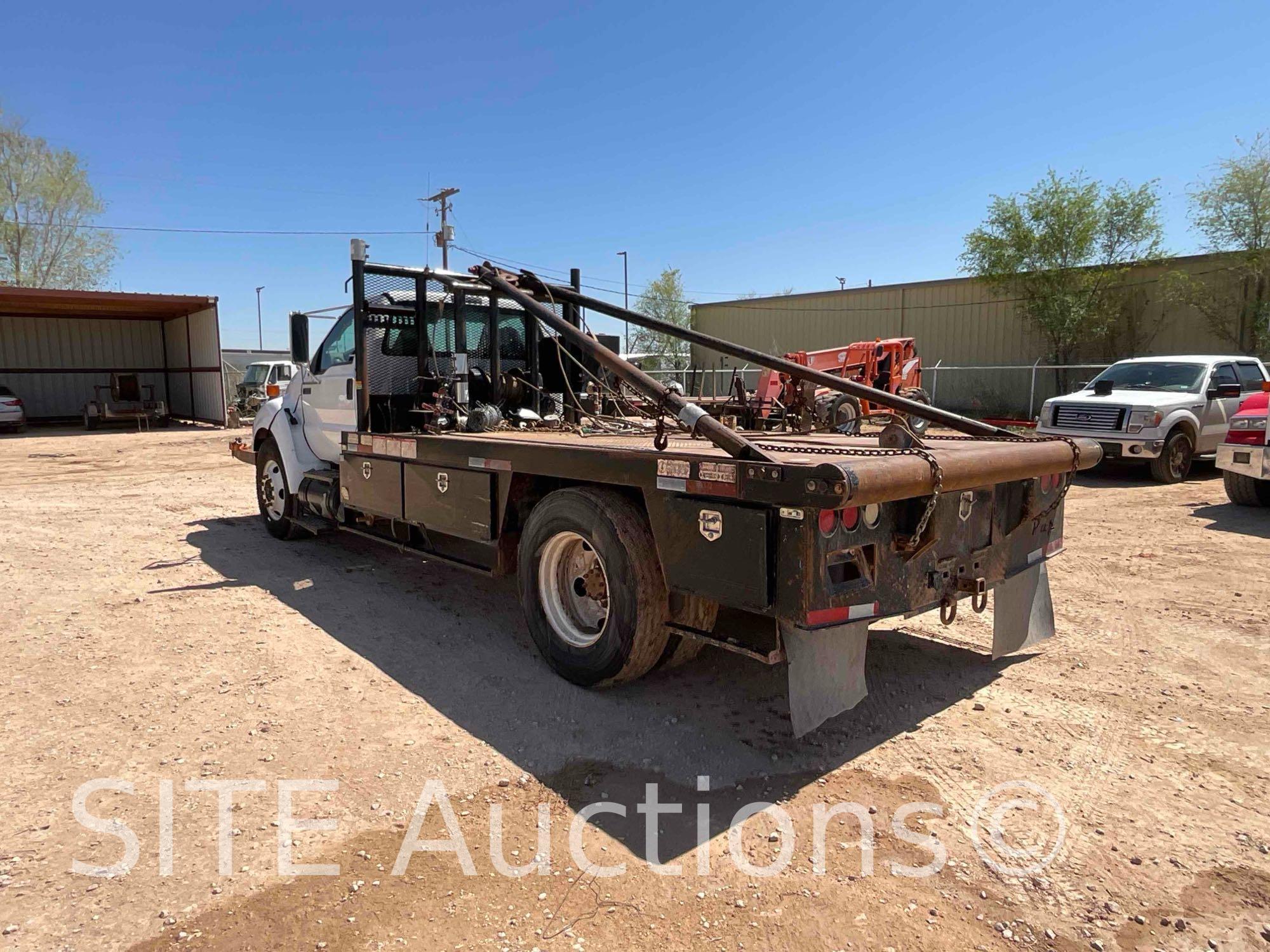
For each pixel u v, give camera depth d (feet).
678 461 11.59
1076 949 7.69
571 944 7.75
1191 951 7.67
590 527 13.23
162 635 16.57
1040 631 15.62
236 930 7.88
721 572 11.14
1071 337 77.41
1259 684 14.11
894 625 17.79
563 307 23.17
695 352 98.94
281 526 26.00
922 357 90.07
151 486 40.09
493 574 15.97
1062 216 75.66
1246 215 68.69
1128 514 30.25
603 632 13.26
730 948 7.73
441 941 7.77
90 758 11.32
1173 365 42.09
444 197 100.94
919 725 12.61
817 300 98.94
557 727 12.50
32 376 91.86
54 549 24.94
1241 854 9.22
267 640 16.31
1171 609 18.37
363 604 18.95
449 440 16.58
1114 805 10.28
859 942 7.79
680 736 12.23
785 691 13.98
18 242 118.52
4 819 9.77
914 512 11.41
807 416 21.15
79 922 7.97
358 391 20.38
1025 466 12.69
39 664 14.90
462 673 14.66
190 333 90.27
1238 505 31.60
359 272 20.07
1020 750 11.77
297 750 11.64
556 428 20.03
